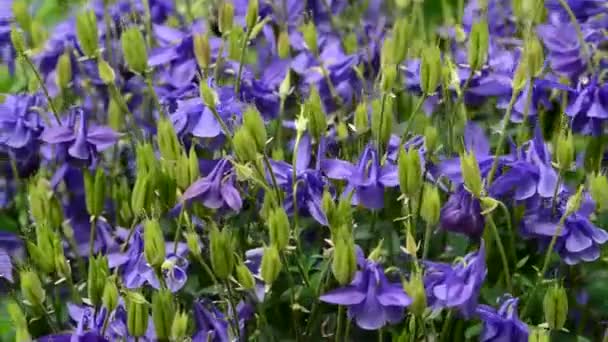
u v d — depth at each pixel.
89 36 1.41
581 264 1.45
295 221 1.38
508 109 1.39
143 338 1.34
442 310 1.41
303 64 1.53
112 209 1.49
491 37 1.53
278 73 1.50
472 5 1.60
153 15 1.63
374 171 1.38
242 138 1.34
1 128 1.46
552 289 1.33
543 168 1.39
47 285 1.44
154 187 1.36
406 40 1.39
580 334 1.45
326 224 1.38
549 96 1.55
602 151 1.49
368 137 1.46
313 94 1.40
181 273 1.36
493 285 1.45
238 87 1.45
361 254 1.33
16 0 1.49
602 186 1.40
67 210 1.45
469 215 1.38
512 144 1.41
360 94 1.53
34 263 1.44
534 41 1.38
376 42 1.58
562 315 1.33
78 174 1.44
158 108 1.40
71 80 1.53
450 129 1.45
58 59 1.52
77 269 1.46
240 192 1.39
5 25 1.57
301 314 1.41
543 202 1.40
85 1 1.59
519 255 1.45
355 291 1.32
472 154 1.34
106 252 1.42
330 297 1.31
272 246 1.32
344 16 1.69
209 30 1.53
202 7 1.61
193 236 1.35
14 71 1.59
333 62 1.52
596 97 1.44
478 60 1.40
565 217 1.37
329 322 1.42
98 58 1.42
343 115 1.50
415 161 1.34
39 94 1.51
